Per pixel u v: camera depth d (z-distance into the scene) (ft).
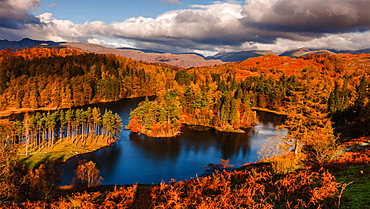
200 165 197.67
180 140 270.87
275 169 74.13
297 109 130.41
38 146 228.63
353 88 371.56
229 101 330.54
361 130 176.35
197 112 352.08
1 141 164.66
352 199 43.60
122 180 169.68
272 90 494.59
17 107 413.39
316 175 59.52
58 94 458.09
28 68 564.30
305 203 44.62
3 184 86.63
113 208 58.13
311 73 134.10
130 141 267.18
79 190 127.95
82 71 618.03
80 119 262.88
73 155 216.13
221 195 50.57
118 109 445.37
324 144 96.73
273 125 347.56
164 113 296.10
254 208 44.47
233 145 250.98
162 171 186.70
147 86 645.92
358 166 67.21
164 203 55.11
